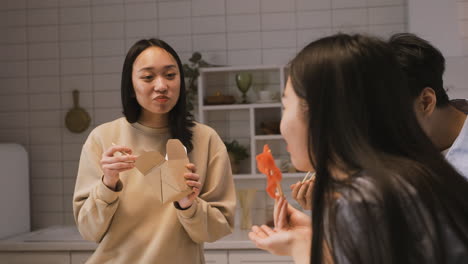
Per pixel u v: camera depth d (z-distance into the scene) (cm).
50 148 354
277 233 93
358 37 77
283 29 338
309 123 75
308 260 87
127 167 156
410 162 71
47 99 354
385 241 65
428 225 67
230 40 341
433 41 308
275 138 313
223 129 343
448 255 67
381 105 72
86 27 351
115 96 349
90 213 167
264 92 318
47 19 355
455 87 303
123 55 348
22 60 357
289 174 312
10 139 357
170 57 176
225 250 281
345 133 72
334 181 73
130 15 348
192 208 163
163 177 156
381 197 67
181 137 180
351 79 72
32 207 354
